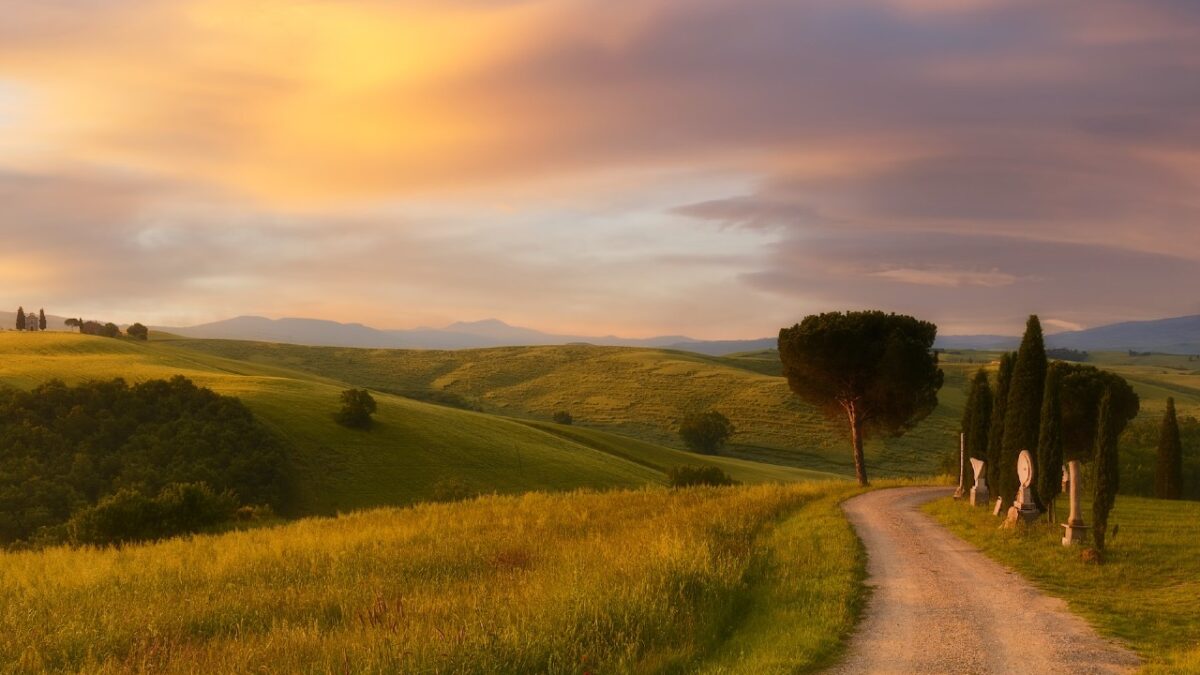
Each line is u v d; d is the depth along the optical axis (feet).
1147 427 195.52
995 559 56.39
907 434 407.23
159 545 86.12
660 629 35.65
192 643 38.58
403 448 256.73
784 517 85.66
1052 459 69.97
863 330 147.23
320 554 65.31
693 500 104.47
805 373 154.81
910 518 83.20
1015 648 33.27
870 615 39.65
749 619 40.55
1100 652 32.55
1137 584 46.01
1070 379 138.00
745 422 439.22
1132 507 93.76
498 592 44.16
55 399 235.20
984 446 103.76
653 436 437.99
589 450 302.66
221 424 236.43
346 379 625.00
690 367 596.29
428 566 58.80
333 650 32.73
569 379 597.52
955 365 615.16
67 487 196.65
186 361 425.69
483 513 99.66
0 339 410.52
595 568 47.24
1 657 36.94
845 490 124.26
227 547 75.66
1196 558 52.49
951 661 31.55
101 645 38.19
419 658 29.89
